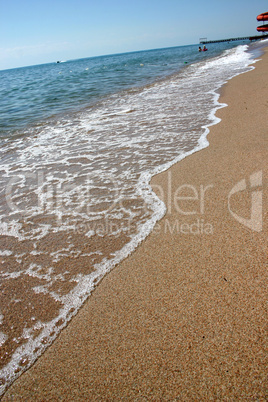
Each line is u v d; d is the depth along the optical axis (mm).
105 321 2039
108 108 9625
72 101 12359
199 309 2010
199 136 5387
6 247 2980
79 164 4945
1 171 5023
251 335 1785
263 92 7891
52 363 1817
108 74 24422
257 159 3994
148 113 7953
